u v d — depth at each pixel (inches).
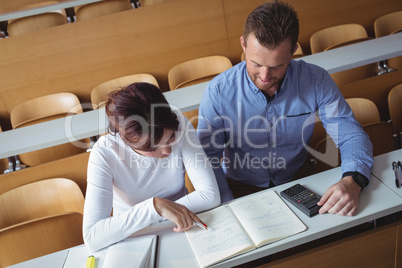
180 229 48.7
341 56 91.6
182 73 124.4
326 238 63.7
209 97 61.5
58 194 70.7
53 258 50.0
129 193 55.2
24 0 185.3
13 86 127.0
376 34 138.3
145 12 127.7
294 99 60.2
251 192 70.1
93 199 49.9
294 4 138.9
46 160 97.1
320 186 54.3
